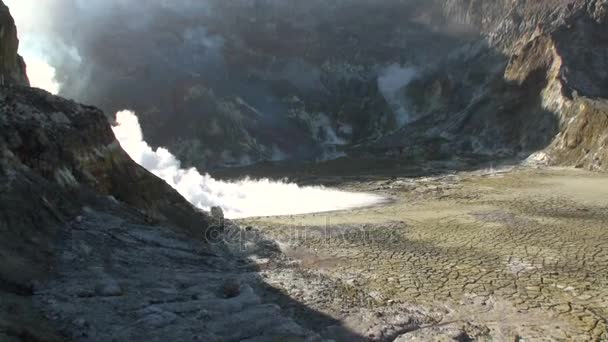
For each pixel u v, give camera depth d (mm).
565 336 7570
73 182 11570
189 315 7453
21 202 9273
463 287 9820
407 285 9961
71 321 6684
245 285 9047
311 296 9227
